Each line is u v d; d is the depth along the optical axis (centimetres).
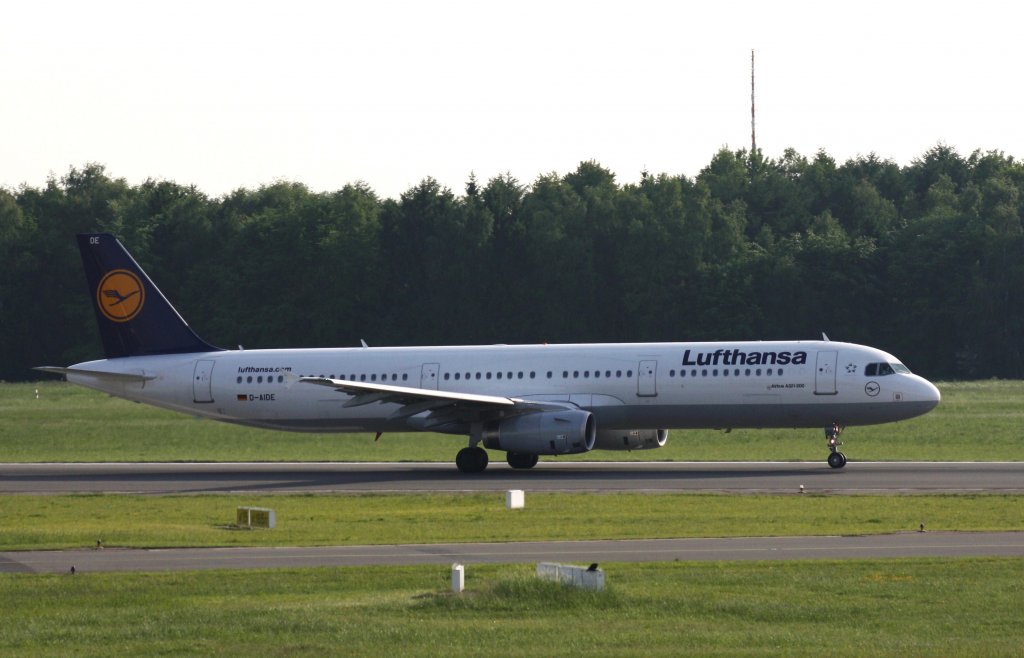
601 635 8325
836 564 10856
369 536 13250
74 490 19412
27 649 8144
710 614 8981
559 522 14162
